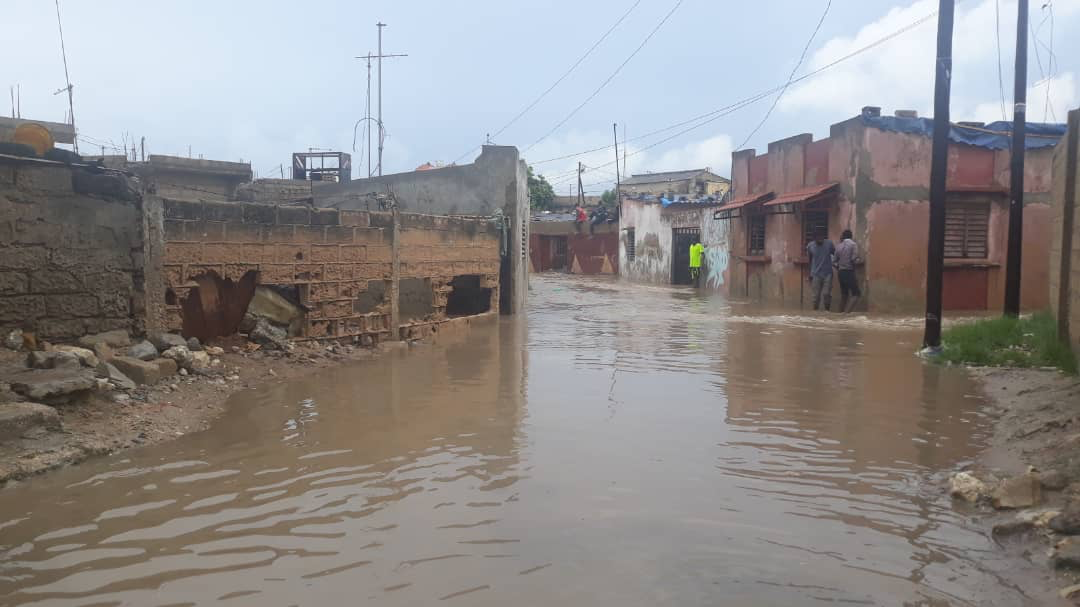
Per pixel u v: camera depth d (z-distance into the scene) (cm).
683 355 1020
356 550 377
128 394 668
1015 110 1220
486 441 575
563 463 518
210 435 593
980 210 1734
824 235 1872
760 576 349
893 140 1688
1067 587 329
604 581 342
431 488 468
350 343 1067
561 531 400
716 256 2619
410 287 1401
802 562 364
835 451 552
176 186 1866
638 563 362
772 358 991
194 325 888
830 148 1820
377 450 551
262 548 380
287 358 913
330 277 1030
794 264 1980
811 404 707
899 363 949
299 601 325
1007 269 1238
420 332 1220
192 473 499
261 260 934
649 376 853
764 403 710
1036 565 359
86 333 749
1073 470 452
